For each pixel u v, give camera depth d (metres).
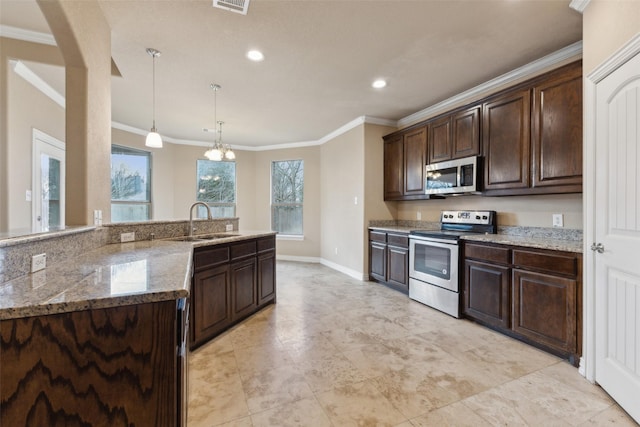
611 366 1.67
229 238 2.68
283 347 2.34
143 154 5.56
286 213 6.46
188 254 1.69
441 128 3.53
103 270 1.23
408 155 4.08
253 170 6.59
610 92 1.66
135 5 2.03
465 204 3.59
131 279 1.07
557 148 2.32
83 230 1.63
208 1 2.00
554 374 1.95
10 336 0.79
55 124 3.51
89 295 0.87
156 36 2.40
